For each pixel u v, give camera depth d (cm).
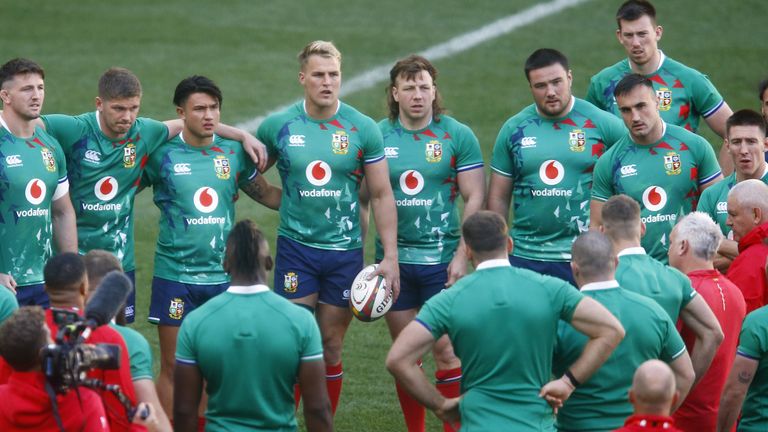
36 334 1772
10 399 1781
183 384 1997
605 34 6869
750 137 2697
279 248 3000
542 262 3003
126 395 1908
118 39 6881
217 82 6212
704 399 2277
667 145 2825
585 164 2952
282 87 6178
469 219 2042
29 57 6512
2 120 2712
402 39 6919
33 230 2745
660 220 2841
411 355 2005
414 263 3030
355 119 2931
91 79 6184
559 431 2097
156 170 2902
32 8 7431
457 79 6244
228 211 2919
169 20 7256
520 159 2970
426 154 2988
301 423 3006
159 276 2900
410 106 2936
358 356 3503
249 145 2903
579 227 2984
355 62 6550
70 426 1789
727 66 6172
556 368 2133
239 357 1958
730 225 2497
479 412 1988
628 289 2130
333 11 7438
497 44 6781
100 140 2847
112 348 1802
